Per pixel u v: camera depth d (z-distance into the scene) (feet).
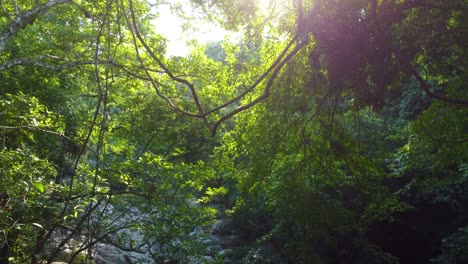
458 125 29.58
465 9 17.44
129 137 40.70
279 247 53.06
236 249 55.93
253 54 31.81
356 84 18.10
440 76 24.80
